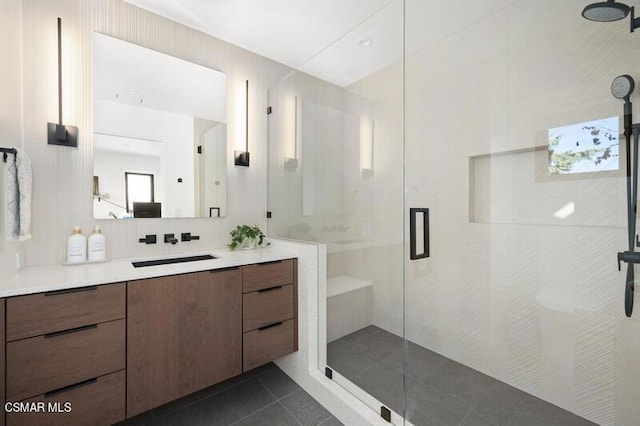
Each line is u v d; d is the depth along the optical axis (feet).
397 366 5.83
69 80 5.31
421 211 6.56
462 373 5.78
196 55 6.88
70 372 3.76
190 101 6.81
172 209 6.56
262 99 8.13
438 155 6.49
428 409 4.83
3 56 4.31
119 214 5.88
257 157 8.07
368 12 6.27
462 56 6.16
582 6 4.66
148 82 6.23
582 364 4.73
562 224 4.95
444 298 6.48
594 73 4.56
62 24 5.23
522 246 5.43
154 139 6.31
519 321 5.44
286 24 6.70
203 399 5.59
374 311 6.58
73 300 3.80
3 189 4.19
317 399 5.57
